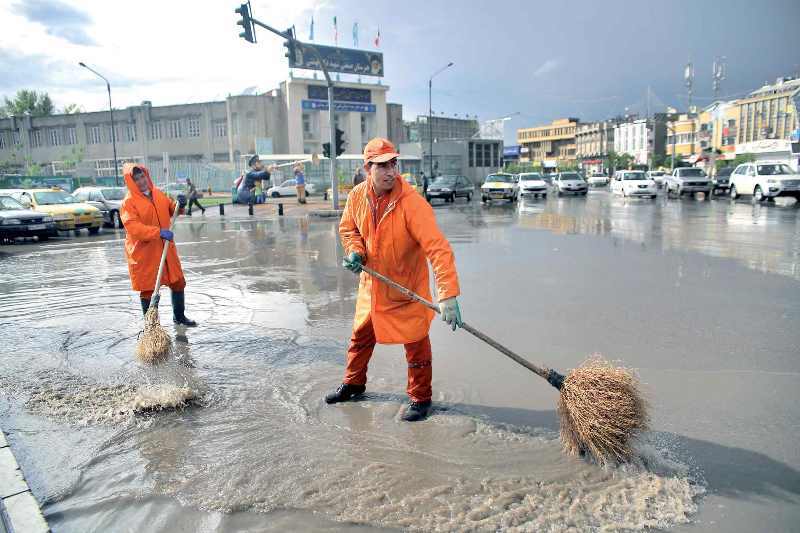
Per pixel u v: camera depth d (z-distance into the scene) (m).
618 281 7.78
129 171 5.41
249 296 7.46
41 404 3.96
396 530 2.50
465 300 6.82
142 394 3.99
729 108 81.44
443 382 4.24
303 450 3.22
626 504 2.66
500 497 2.73
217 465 3.08
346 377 3.94
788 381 4.09
